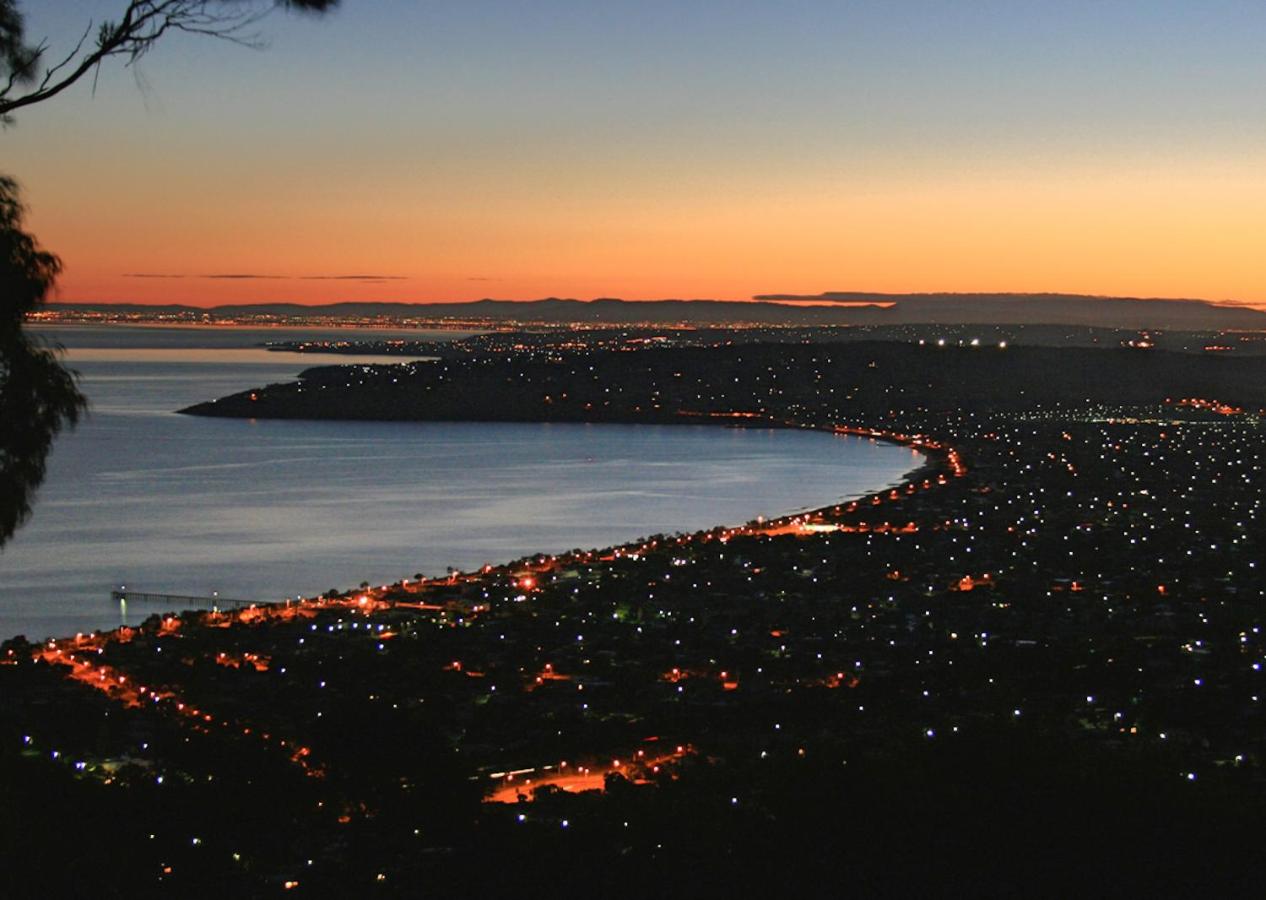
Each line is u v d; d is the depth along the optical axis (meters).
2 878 35.97
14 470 31.56
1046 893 33.31
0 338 31.12
